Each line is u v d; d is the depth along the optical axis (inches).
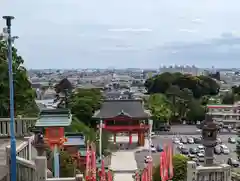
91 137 2304.4
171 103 5182.1
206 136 835.4
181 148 3772.1
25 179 664.4
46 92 6077.8
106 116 3395.7
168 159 1033.5
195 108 5364.2
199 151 3649.1
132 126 3444.9
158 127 4837.6
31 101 1359.5
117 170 2605.8
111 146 3181.6
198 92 6259.8
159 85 6235.2
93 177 1025.5
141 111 3503.9
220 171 737.6
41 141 801.6
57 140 807.1
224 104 5703.7
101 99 3821.4
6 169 705.6
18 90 1233.4
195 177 721.6
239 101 5821.9
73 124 2287.2
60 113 824.9
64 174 917.2
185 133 4709.6
